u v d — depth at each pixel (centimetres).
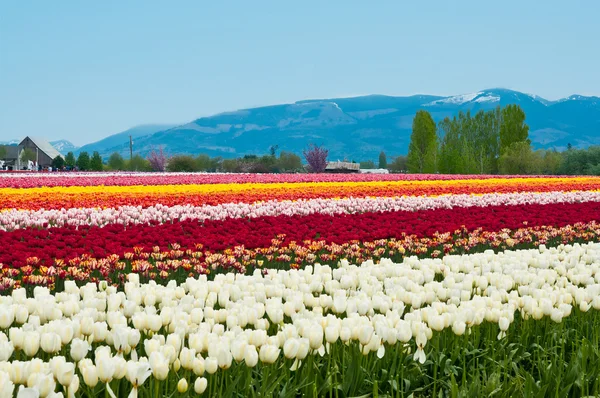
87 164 9219
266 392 433
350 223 1385
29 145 14412
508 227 1412
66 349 491
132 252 987
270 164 8388
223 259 947
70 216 1520
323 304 589
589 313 666
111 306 552
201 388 391
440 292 652
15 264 869
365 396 453
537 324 616
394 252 1146
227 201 2025
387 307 570
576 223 1462
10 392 336
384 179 3897
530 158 6694
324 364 497
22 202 1866
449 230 1320
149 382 436
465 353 540
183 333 460
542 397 467
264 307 582
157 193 2373
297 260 1038
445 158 6744
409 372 511
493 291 637
